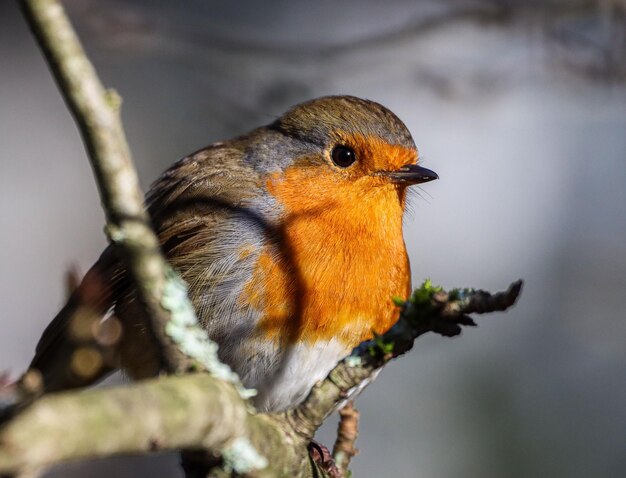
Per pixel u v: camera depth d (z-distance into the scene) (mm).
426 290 4840
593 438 11984
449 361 12484
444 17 11312
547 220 14719
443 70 11977
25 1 3646
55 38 3688
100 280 7703
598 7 11039
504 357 12555
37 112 14562
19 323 13695
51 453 3047
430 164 14883
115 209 3965
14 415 3039
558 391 12352
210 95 12688
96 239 14266
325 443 12438
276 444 4633
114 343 3553
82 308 3580
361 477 12180
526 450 11797
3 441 2957
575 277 14023
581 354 12727
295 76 11914
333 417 12547
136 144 13930
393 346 4832
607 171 14773
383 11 14508
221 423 3912
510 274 14453
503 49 11969
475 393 12258
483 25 11164
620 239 14414
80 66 3740
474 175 14953
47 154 14492
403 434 12203
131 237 4023
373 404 12359
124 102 13984
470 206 14859
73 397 3199
